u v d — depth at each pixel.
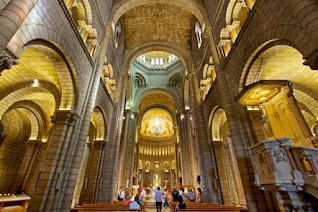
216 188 11.06
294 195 4.52
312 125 13.05
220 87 9.47
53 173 6.57
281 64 7.78
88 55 8.98
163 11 16.64
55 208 6.40
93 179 11.41
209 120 12.37
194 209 6.61
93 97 9.26
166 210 15.35
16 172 13.61
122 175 22.53
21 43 4.53
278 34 5.38
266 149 4.87
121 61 17.03
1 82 8.99
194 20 16.59
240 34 7.72
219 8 10.54
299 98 11.00
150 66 29.97
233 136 8.00
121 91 16.08
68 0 7.59
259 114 7.70
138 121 32.22
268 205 6.37
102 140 12.55
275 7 5.48
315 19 3.92
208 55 12.43
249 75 7.73
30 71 8.61
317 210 4.39
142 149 41.38
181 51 18.20
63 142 7.21
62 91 7.96
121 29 16.88
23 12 4.00
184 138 23.70
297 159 4.53
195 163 19.66
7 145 13.62
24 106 12.49
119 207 7.66
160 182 39.69
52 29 5.90
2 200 8.13
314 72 8.67
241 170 7.34
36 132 14.22
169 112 33.59
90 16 9.41
